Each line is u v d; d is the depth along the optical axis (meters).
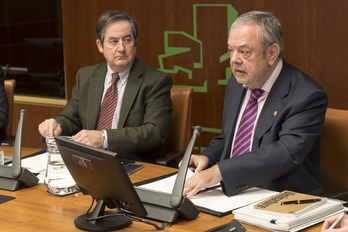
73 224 2.21
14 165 2.67
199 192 2.57
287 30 4.11
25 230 2.16
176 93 3.82
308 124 2.74
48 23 5.45
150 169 2.98
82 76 3.92
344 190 2.77
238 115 3.07
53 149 2.60
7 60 5.74
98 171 2.06
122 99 3.74
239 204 2.40
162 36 4.65
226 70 4.42
